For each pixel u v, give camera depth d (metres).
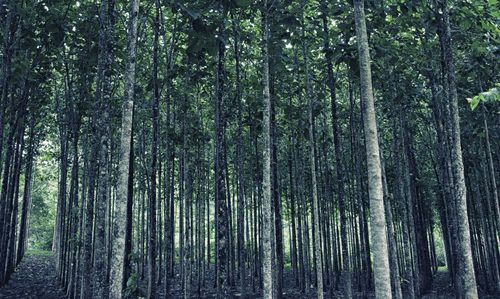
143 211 20.27
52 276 23.53
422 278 19.39
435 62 13.25
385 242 5.32
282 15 10.24
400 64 12.92
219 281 10.77
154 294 12.22
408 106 14.60
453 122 8.20
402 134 14.35
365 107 5.75
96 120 10.69
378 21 10.70
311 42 12.21
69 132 15.79
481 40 10.38
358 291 19.88
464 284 7.42
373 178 5.48
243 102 16.16
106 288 17.08
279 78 13.64
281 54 10.93
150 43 14.56
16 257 26.17
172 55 14.16
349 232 27.02
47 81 14.61
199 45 8.98
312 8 11.48
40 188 37.34
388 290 5.16
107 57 8.93
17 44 10.41
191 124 16.20
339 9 10.27
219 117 11.27
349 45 9.80
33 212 40.53
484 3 9.22
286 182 22.86
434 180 21.75
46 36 10.81
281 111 18.11
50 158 21.83
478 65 11.30
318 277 10.73
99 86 10.59
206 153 21.98
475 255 19.92
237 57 13.05
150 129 18.25
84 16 11.42
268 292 7.82
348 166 20.84
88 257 10.34
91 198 10.54
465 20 9.48
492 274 19.84
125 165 6.43
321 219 21.34
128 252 12.56
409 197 16.09
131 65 6.78
